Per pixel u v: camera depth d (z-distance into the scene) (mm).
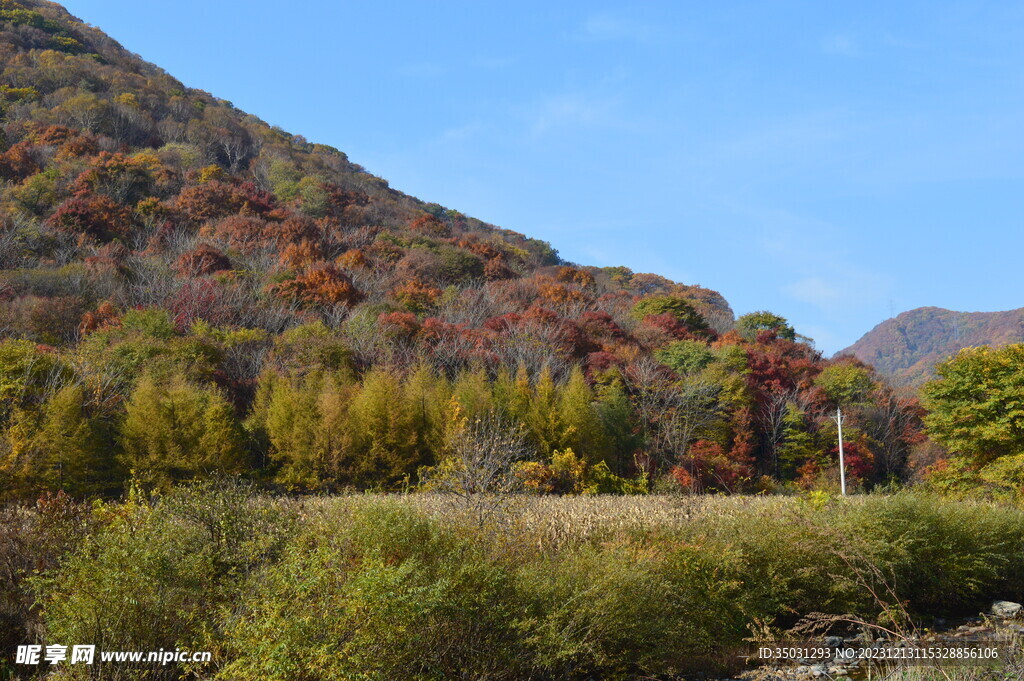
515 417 36688
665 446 42625
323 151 151125
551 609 9750
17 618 9320
